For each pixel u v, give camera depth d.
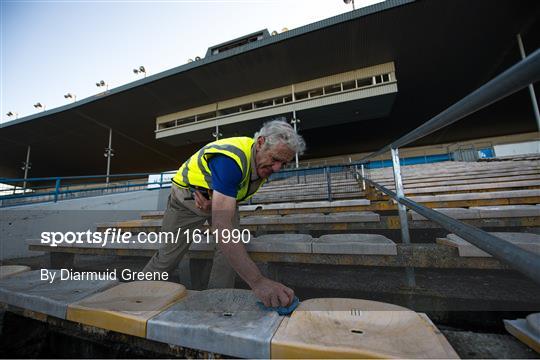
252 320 0.83
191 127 15.64
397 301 1.50
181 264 1.93
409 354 0.60
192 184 1.32
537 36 10.21
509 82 0.54
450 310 1.30
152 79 12.88
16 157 22.53
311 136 20.23
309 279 1.80
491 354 0.67
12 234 3.48
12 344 1.08
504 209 2.03
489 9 8.99
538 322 0.70
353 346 0.64
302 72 12.85
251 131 16.11
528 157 8.00
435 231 2.52
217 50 15.52
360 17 9.47
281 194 5.76
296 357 0.66
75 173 29.08
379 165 14.95
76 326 1.00
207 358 0.76
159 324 0.83
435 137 21.38
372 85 12.13
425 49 11.10
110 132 17.31
